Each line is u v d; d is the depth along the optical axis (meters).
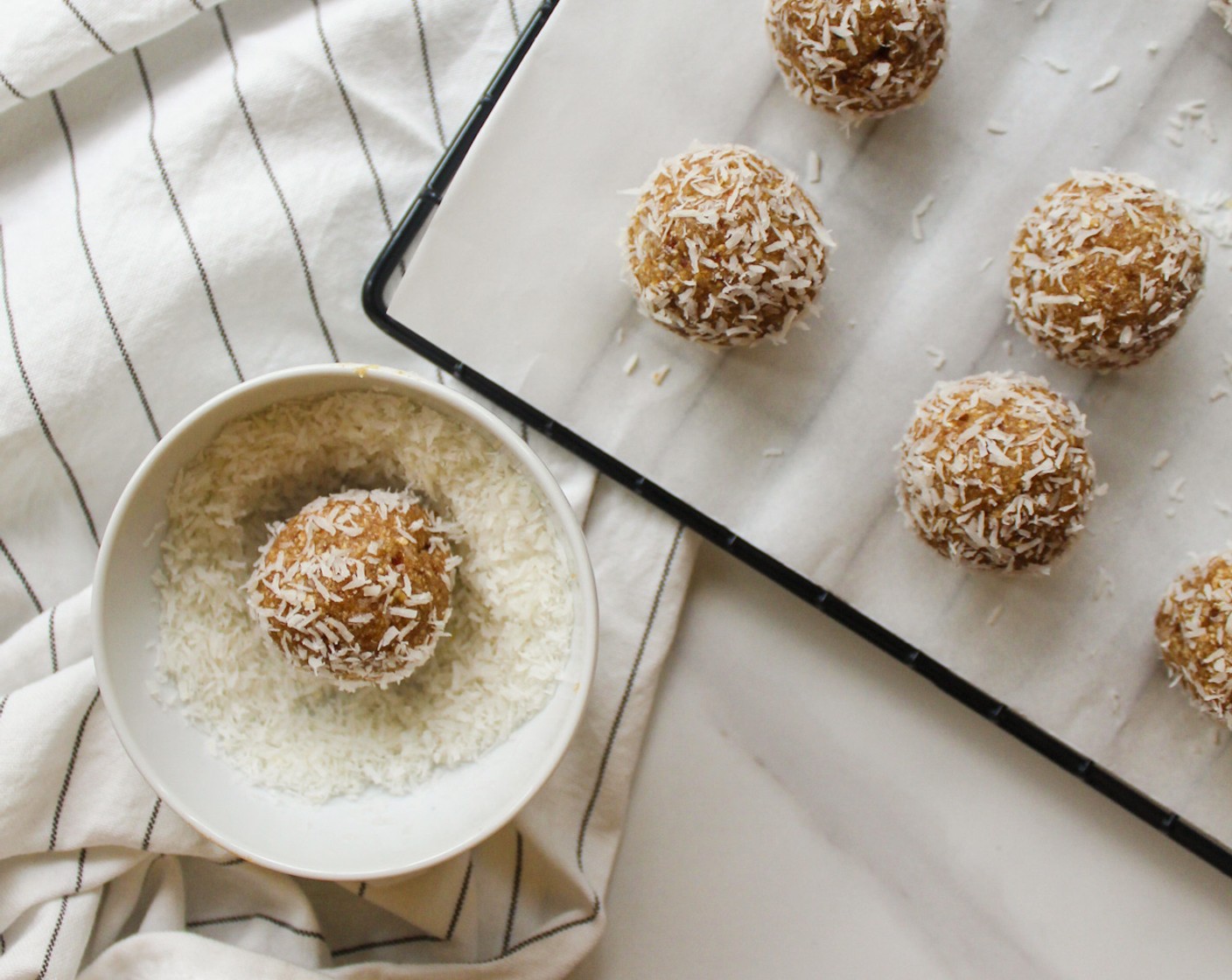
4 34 0.39
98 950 0.39
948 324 0.40
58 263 0.39
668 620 0.41
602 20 0.40
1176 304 0.38
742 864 0.42
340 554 0.36
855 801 0.41
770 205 0.38
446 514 0.39
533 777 0.37
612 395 0.40
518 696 0.38
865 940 0.42
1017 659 0.40
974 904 0.41
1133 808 0.40
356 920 0.41
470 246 0.40
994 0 0.40
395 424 0.38
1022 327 0.40
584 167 0.40
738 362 0.40
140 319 0.39
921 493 0.38
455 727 0.38
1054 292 0.38
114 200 0.39
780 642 0.41
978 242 0.40
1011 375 0.40
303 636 0.37
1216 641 0.38
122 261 0.39
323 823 0.38
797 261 0.38
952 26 0.40
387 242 0.40
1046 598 0.40
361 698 0.39
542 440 0.41
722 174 0.38
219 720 0.38
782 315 0.39
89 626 0.39
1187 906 0.41
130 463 0.40
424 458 0.38
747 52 0.40
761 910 0.42
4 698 0.38
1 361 0.39
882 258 0.40
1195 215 0.40
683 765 0.42
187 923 0.40
